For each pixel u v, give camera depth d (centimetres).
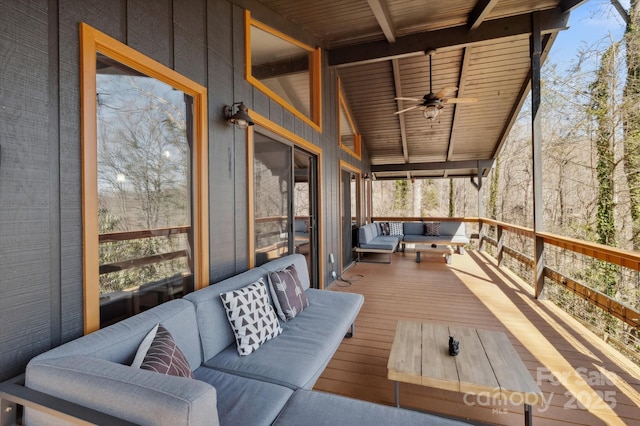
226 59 245
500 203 1162
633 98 646
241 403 133
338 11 369
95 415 95
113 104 163
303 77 420
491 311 348
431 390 204
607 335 291
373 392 202
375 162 884
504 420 175
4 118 114
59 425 100
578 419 175
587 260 606
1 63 113
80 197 140
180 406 89
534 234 396
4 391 107
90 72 142
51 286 128
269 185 317
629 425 170
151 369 115
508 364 170
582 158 774
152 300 189
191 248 213
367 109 636
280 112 331
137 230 180
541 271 391
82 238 140
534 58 387
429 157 837
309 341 194
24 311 119
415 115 652
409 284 469
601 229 700
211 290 189
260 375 157
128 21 162
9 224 115
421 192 1485
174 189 204
